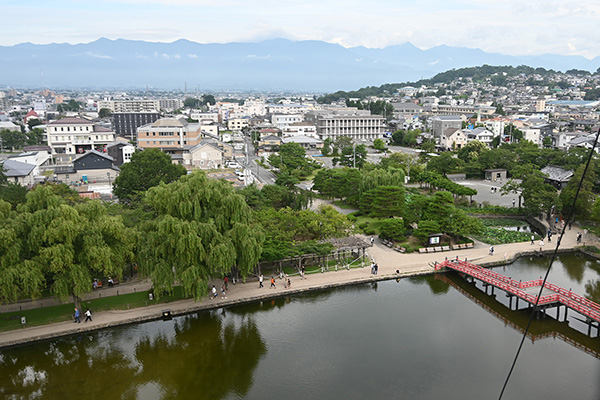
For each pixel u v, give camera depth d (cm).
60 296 4450
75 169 12344
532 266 6531
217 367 4197
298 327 4866
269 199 8125
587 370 4125
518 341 4622
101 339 4684
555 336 4753
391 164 12000
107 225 4725
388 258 6638
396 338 4641
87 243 4519
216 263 4775
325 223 6606
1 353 4397
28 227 4478
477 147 14450
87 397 3800
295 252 5706
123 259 4853
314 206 9588
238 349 4478
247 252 5022
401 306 5359
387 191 8094
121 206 7300
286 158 13575
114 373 4144
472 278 6175
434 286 5938
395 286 5891
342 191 9638
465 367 4141
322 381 3938
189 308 5059
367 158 15450
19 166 11138
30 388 3950
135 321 4859
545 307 5091
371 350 4416
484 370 4094
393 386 3859
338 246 6159
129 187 8731
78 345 4622
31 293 4381
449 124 19400
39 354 4481
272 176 13200
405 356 4316
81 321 4769
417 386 3859
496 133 19350
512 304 5512
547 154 12644
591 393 3775
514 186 9281
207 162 14300
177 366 4225
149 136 15188
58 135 16025
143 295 5347
